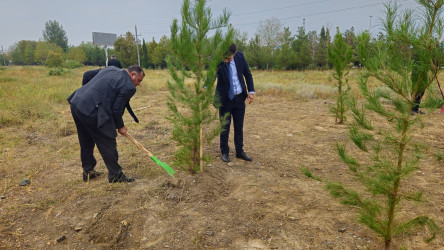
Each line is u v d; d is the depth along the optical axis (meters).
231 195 3.36
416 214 2.90
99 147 3.42
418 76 1.86
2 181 3.76
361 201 2.21
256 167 4.18
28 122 6.55
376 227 2.21
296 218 2.87
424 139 5.38
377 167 2.11
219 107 3.96
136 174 3.92
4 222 2.87
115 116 3.34
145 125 6.59
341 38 6.38
